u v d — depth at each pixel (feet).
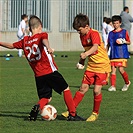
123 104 92.99
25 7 278.05
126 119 77.30
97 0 277.64
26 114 81.92
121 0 274.98
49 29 279.49
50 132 67.56
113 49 113.60
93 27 278.46
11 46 74.95
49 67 73.97
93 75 76.28
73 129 69.36
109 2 276.62
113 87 113.91
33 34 74.28
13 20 277.64
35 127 70.69
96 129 69.46
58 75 74.23
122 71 113.70
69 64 185.57
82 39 76.54
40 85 74.49
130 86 122.21
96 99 75.61
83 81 76.95
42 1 278.46
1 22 277.44
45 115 75.05
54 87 74.49
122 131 68.39
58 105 91.56
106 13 277.64
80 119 75.66
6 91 111.14
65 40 278.67
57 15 279.08
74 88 117.60
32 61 74.18
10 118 77.92
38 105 74.23
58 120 75.87
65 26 279.08
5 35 277.44
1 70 161.89
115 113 82.94
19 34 216.13
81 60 77.20
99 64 75.92
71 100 75.15
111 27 220.02
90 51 73.67
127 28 217.77
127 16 216.33
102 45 76.69
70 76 144.56
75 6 278.46
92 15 278.67
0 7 276.41
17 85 122.42
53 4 278.46
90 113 83.30
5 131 68.33
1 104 92.89
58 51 274.57
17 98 100.68
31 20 74.49
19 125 72.18
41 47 73.46
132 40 271.90
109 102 95.50
